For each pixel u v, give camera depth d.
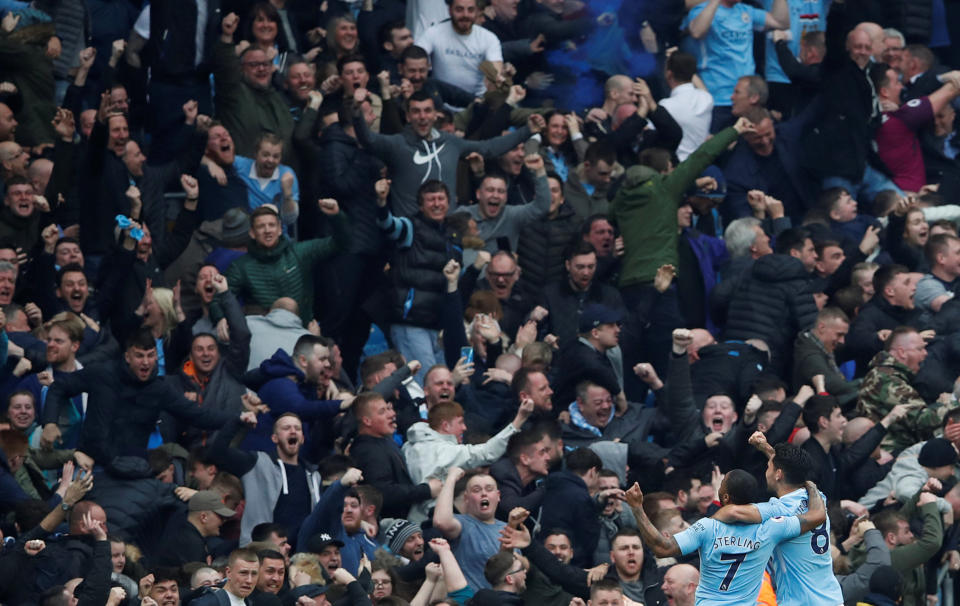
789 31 68.31
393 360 50.22
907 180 65.38
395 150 56.56
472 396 51.41
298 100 61.34
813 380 51.34
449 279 53.00
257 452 46.25
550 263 56.44
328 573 42.62
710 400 50.88
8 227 54.47
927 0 72.19
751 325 55.50
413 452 47.50
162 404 47.97
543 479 47.91
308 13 66.62
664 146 62.75
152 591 40.31
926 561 47.09
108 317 52.28
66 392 47.34
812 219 61.41
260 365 48.91
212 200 56.88
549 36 67.50
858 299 56.47
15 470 45.53
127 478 44.78
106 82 60.59
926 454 48.44
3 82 60.00
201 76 62.03
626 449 49.41
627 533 44.19
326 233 58.38
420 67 61.62
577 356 52.00
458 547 44.91
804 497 37.28
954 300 55.84
